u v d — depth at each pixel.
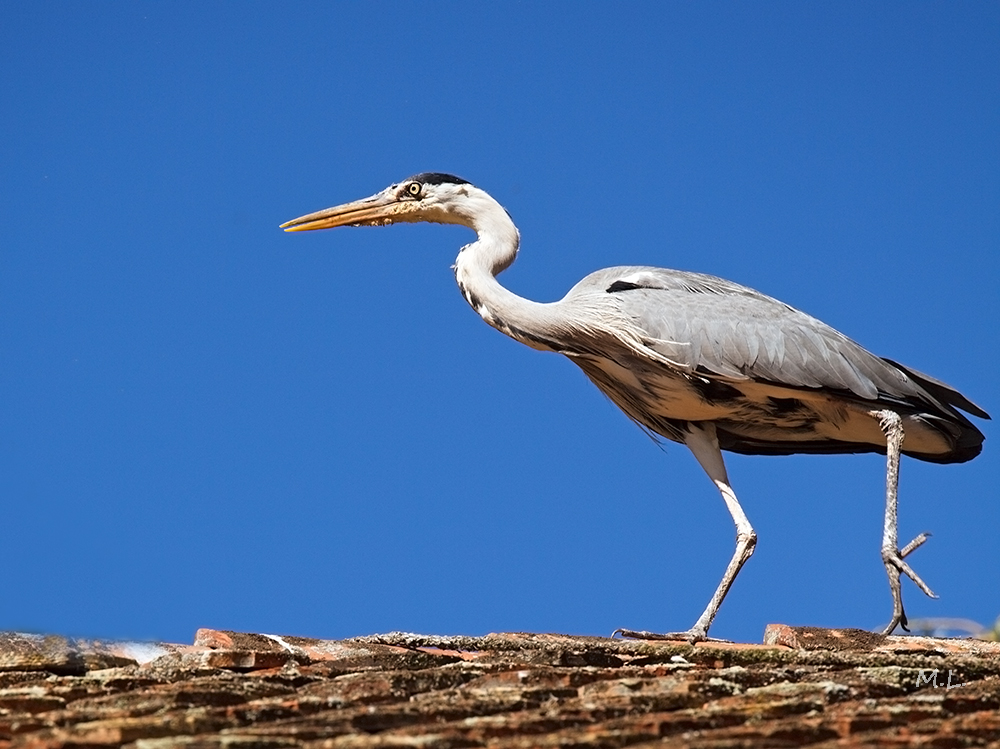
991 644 12.06
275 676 9.15
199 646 10.09
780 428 15.65
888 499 14.46
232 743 6.68
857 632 11.95
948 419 15.43
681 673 9.41
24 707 8.01
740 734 7.19
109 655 9.77
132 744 6.76
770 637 11.99
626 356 15.30
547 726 7.46
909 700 8.18
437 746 6.82
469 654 10.70
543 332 15.52
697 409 15.30
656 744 6.95
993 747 6.95
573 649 10.16
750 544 14.52
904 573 13.97
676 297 15.23
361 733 7.20
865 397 14.81
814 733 7.26
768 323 14.96
